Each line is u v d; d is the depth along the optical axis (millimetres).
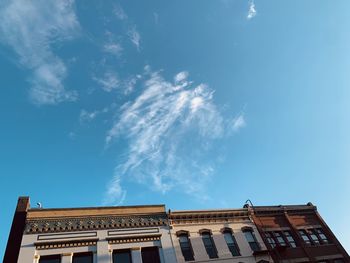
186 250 23422
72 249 20969
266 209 28891
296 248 26453
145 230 23438
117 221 23328
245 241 25328
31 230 20984
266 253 24766
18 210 21875
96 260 20812
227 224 26203
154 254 22562
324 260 26250
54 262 20359
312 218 30062
